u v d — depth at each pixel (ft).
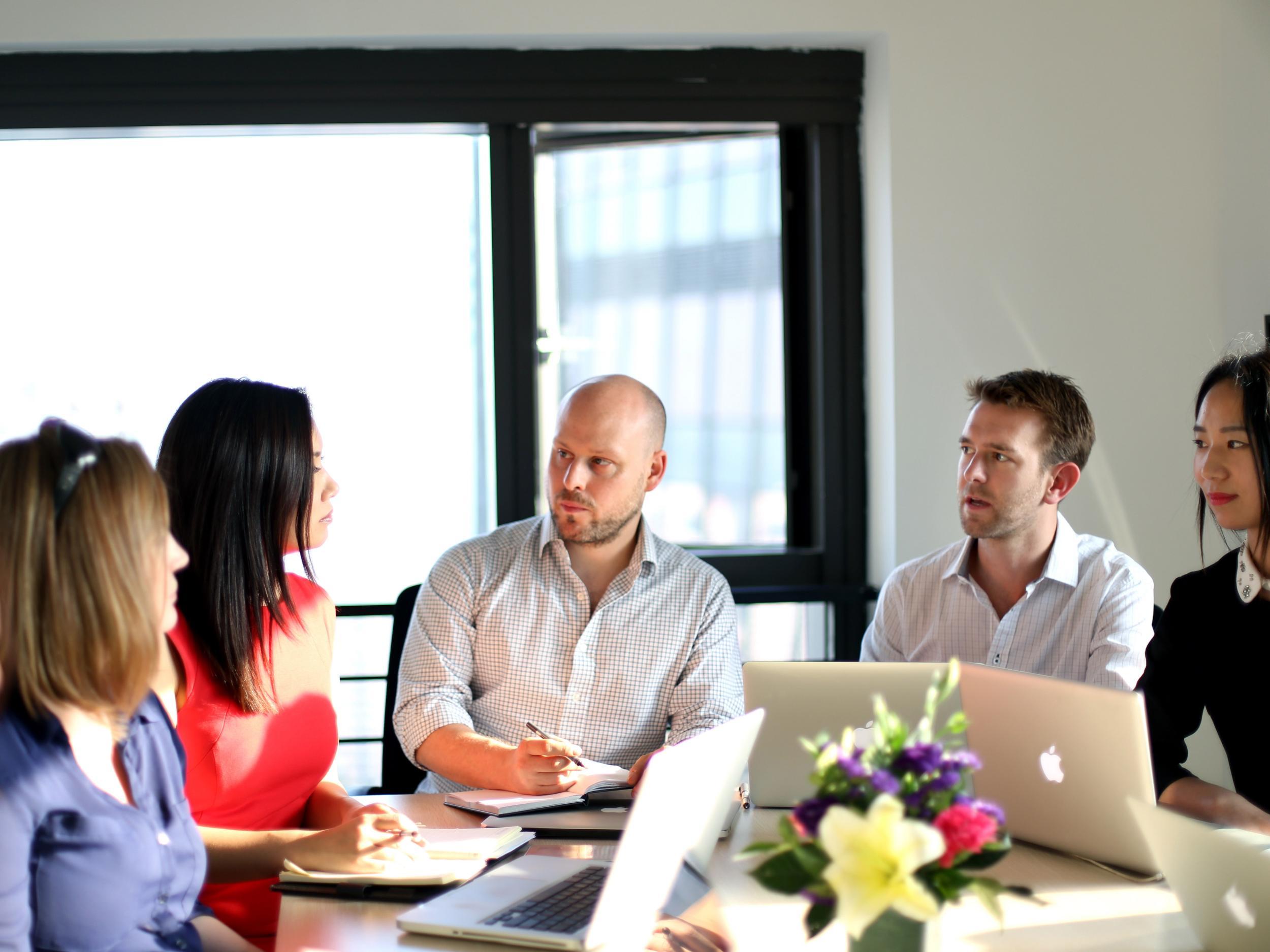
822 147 10.41
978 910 4.44
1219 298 9.94
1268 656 6.40
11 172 9.96
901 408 9.83
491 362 10.27
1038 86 9.87
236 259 10.08
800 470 10.78
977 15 9.84
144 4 9.53
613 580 7.11
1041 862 5.01
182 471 5.38
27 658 3.72
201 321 10.05
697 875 4.36
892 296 9.82
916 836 3.00
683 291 10.58
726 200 10.59
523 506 10.27
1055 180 9.90
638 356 10.55
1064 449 7.05
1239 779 6.61
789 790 5.70
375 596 10.26
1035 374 7.15
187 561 4.18
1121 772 4.67
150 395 10.00
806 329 10.69
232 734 5.40
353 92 9.86
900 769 3.31
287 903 4.49
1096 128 9.91
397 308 10.23
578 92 10.05
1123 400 9.94
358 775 10.30
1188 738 9.91
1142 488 9.94
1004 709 5.08
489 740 6.25
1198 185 9.93
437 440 10.28
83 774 3.96
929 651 7.53
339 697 6.27
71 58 9.73
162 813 4.36
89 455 3.79
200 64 9.78
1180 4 9.89
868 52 10.25
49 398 9.90
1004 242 9.87
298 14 9.59
